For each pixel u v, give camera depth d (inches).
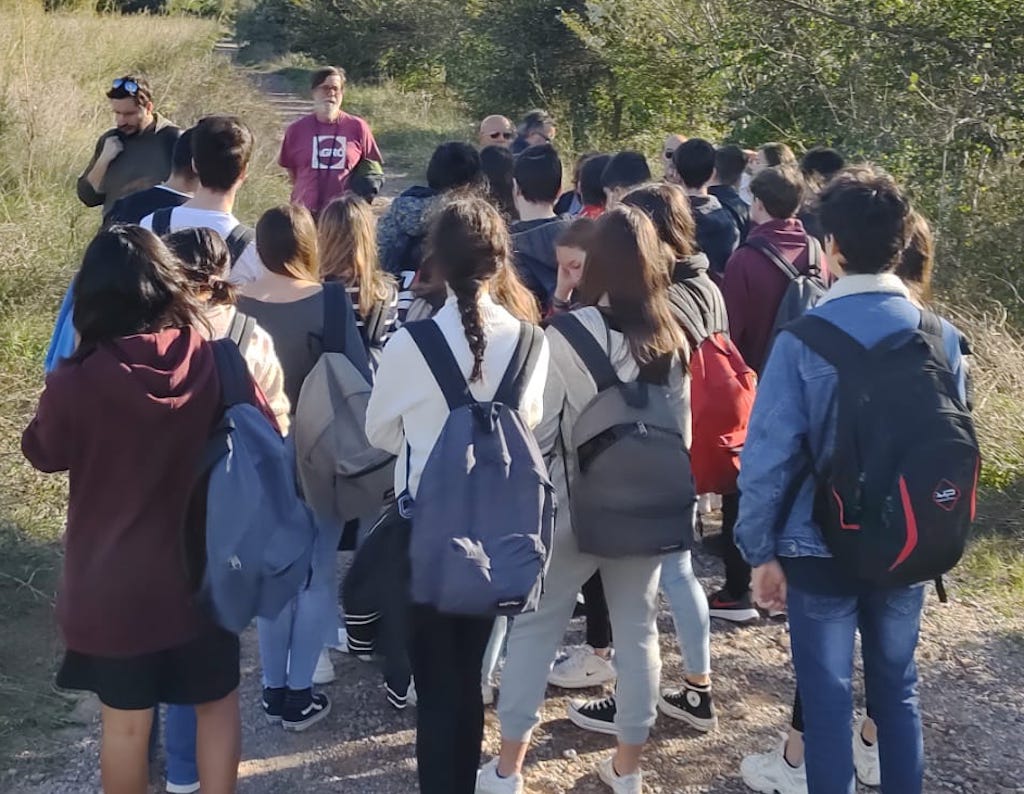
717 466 159.6
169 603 105.2
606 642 162.6
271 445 110.5
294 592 112.7
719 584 194.9
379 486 135.7
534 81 676.7
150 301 104.7
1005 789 142.4
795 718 137.6
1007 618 184.5
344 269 156.6
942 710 159.3
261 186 449.4
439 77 1032.2
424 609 110.7
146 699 107.5
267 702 151.2
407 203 192.1
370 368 143.8
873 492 102.5
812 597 109.0
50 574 179.3
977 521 213.0
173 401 103.6
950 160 343.3
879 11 363.6
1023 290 299.0
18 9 458.9
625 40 543.5
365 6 1080.8
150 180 217.6
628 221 121.6
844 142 371.6
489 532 107.5
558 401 119.8
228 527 106.1
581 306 125.3
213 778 115.4
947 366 106.3
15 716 147.2
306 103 977.5
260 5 1422.2
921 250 127.4
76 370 103.2
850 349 105.1
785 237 178.1
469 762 116.6
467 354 111.3
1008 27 340.5
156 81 577.0
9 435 222.1
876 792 141.2
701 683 151.6
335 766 143.7
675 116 540.1
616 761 134.6
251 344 121.0
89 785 136.6
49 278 284.2
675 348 121.3
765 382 108.7
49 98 392.8
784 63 403.5
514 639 130.3
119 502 103.8
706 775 143.9
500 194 221.5
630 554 119.6
